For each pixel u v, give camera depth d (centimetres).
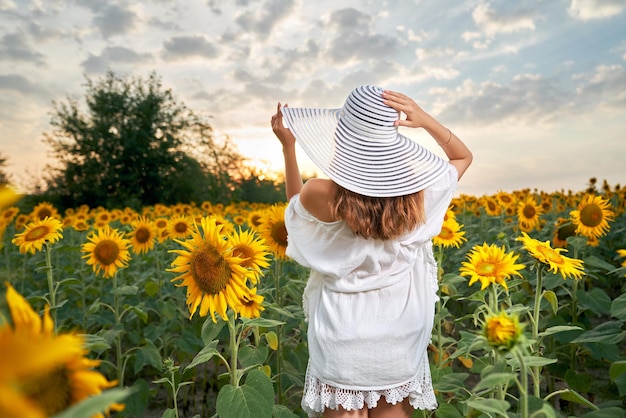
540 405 202
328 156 225
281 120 262
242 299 256
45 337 88
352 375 220
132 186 2567
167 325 433
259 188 2952
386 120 225
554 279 370
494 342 151
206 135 2761
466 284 534
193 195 2664
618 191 872
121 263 402
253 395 220
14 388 74
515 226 638
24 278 566
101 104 2636
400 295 228
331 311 228
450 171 237
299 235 236
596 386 398
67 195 2519
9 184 69
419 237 229
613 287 621
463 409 275
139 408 339
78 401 94
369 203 216
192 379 407
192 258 233
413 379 227
